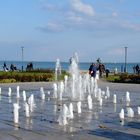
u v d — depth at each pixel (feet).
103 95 83.15
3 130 40.19
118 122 46.01
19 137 36.42
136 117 50.37
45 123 44.65
